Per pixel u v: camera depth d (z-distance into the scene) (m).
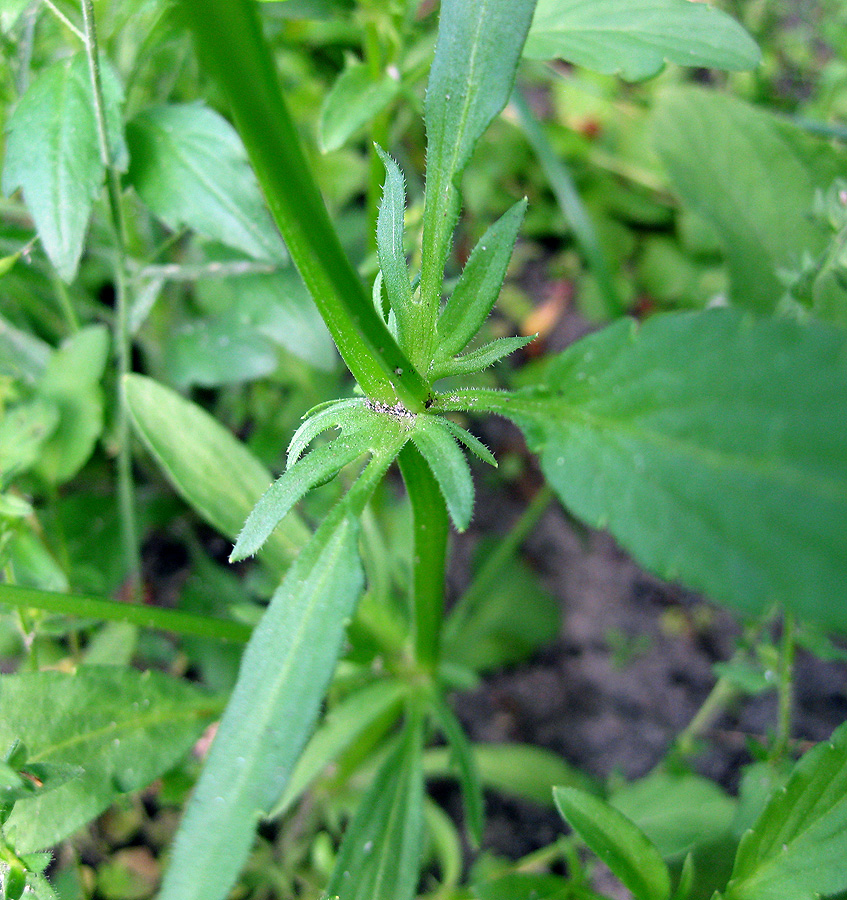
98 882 0.13
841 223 0.10
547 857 0.13
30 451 0.12
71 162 0.10
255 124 0.05
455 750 0.11
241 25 0.05
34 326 0.16
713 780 0.16
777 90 0.22
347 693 0.14
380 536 0.12
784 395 0.05
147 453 0.16
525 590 0.18
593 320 0.21
